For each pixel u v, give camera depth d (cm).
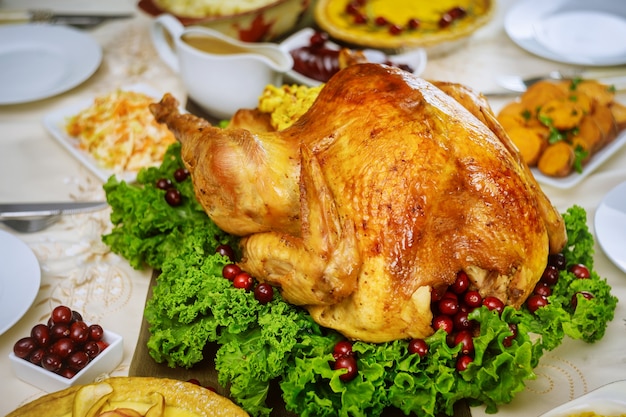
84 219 119
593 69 144
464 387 95
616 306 107
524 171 100
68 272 112
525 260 96
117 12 161
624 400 91
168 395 92
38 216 119
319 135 100
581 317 99
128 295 109
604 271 111
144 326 103
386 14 149
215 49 133
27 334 104
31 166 128
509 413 97
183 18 142
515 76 143
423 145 95
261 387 96
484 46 151
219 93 130
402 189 94
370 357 96
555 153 122
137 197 111
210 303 99
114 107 129
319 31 154
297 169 100
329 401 93
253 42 147
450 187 95
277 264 98
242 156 99
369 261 94
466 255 96
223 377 95
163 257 109
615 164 127
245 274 101
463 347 95
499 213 95
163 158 120
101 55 145
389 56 141
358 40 141
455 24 147
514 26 152
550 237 102
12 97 134
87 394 90
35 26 148
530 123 125
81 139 130
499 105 137
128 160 125
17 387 99
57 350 97
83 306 108
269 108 117
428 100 98
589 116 125
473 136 97
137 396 92
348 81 103
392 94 99
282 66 130
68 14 158
